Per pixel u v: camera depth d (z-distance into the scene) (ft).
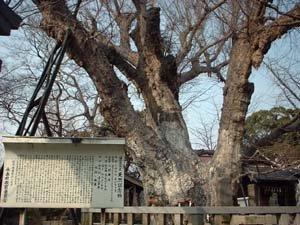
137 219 30.60
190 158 35.09
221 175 34.06
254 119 78.79
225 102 37.04
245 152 44.21
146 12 36.29
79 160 24.30
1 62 20.80
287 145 52.80
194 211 27.45
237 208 27.63
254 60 35.42
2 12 18.15
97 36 36.27
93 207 23.61
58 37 32.45
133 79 38.75
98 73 33.42
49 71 30.45
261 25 35.04
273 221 27.02
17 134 27.45
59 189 23.75
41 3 33.06
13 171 23.73
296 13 33.68
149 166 34.12
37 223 52.65
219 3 36.06
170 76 37.50
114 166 24.34
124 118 33.78
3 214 25.41
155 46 36.70
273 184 75.05
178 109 37.19
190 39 44.88
